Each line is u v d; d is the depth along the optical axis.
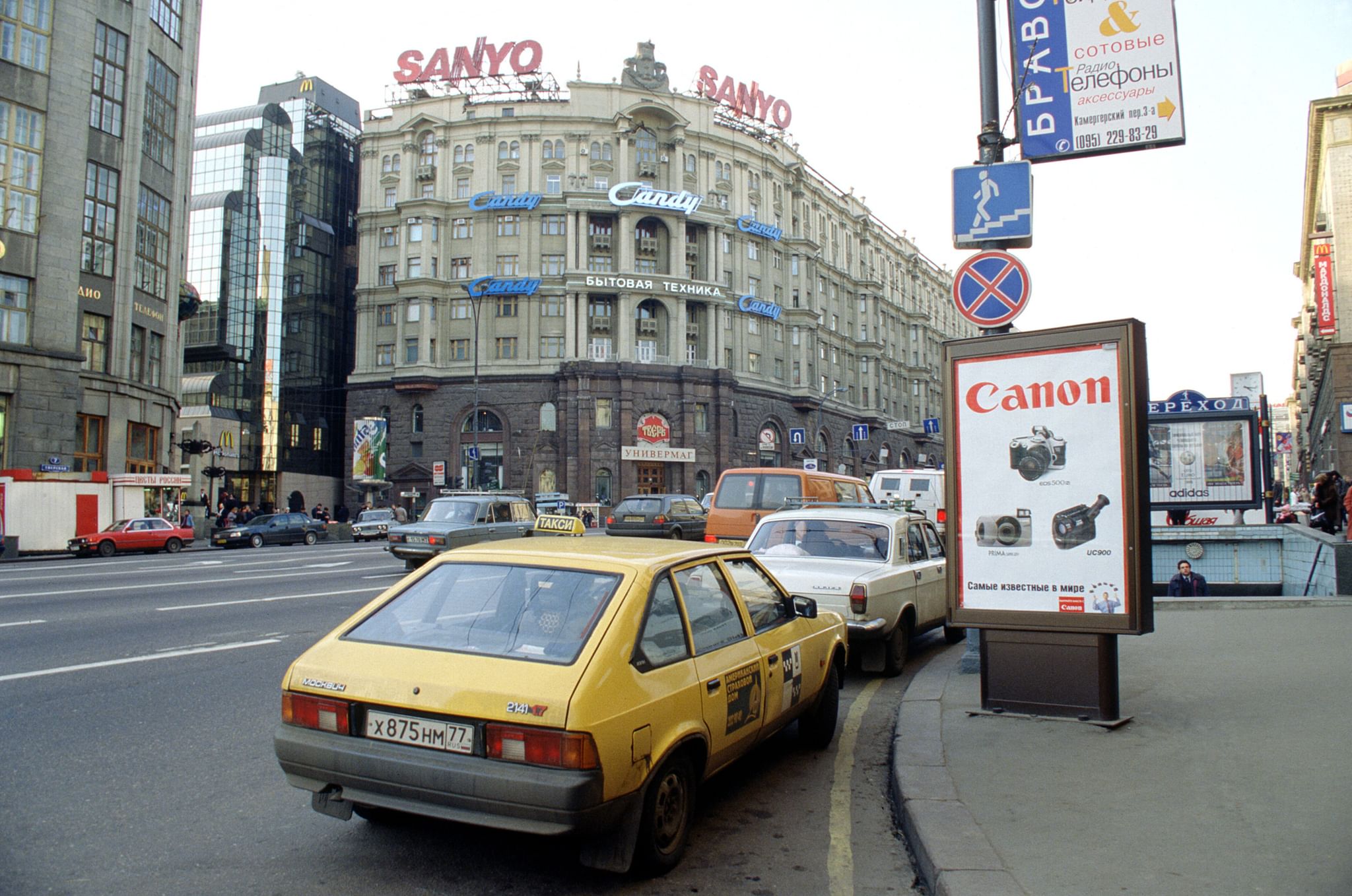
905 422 85.44
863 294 77.62
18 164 31.95
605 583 4.21
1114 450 5.94
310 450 69.56
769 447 62.03
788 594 5.82
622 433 53.97
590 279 55.25
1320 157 40.91
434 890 3.91
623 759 3.65
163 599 13.57
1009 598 6.18
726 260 61.03
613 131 58.03
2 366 31.12
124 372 35.78
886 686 8.30
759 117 65.56
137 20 36.50
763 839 4.61
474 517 18.78
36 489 29.53
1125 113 7.72
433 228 56.94
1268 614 10.46
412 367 55.69
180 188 40.59
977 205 7.49
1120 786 4.70
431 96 61.59
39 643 9.51
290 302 69.00
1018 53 8.02
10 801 4.88
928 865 3.91
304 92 74.38
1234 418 18.42
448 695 3.71
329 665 4.07
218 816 4.73
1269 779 4.68
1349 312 36.38
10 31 31.83
